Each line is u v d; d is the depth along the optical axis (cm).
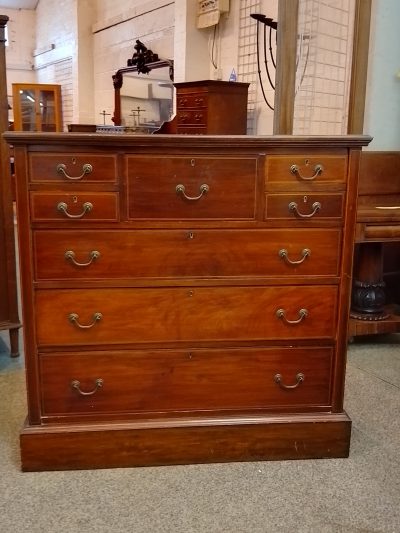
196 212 158
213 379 169
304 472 167
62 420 166
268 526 143
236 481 162
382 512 149
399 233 248
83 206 154
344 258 165
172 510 149
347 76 313
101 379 165
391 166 285
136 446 167
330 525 144
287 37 197
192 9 493
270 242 162
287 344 169
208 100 410
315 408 174
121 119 667
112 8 708
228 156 156
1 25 223
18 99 830
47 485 159
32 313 159
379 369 247
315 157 159
